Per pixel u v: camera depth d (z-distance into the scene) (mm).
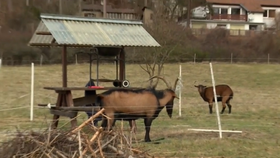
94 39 11773
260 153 10336
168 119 15641
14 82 29250
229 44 52125
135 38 12547
